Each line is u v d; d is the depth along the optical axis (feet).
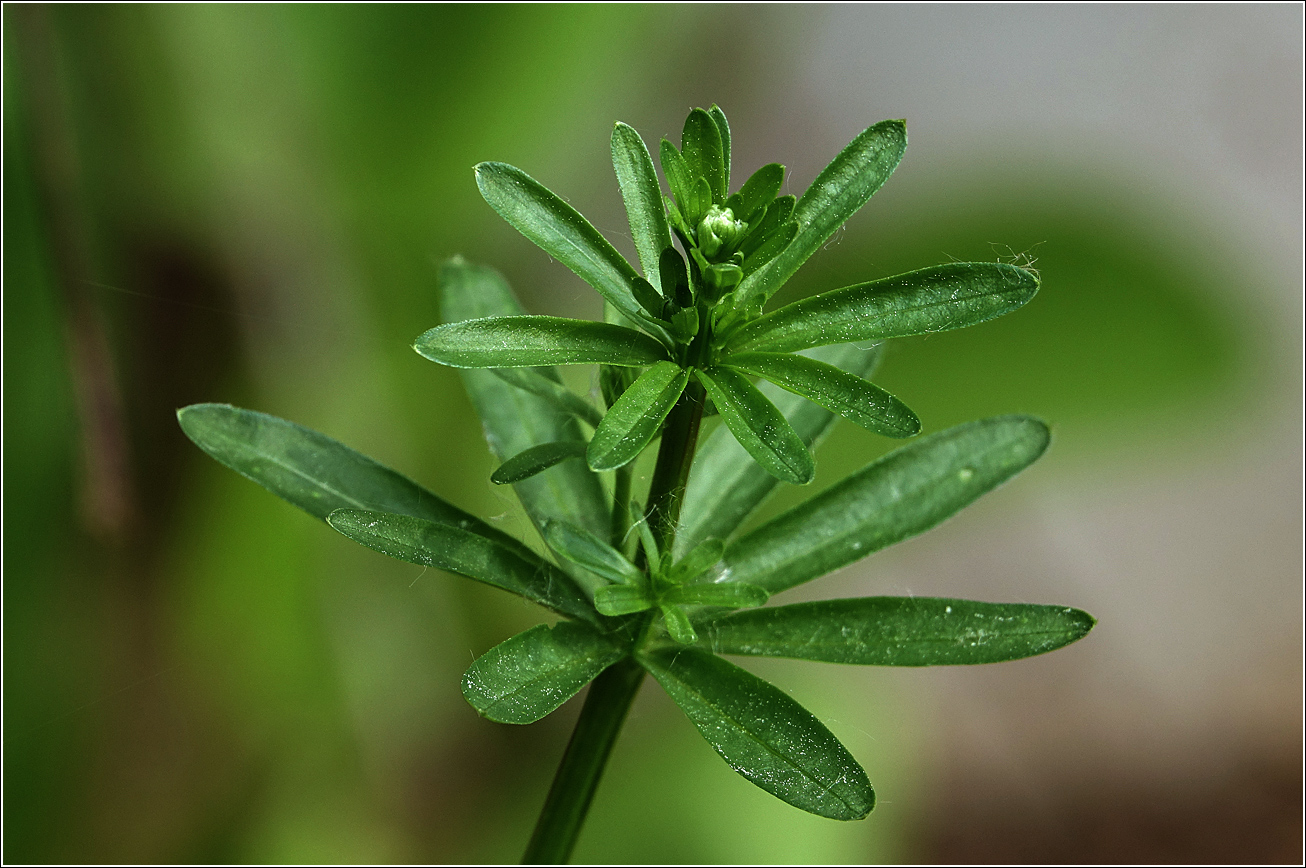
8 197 0.83
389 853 0.91
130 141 0.89
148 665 0.91
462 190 1.00
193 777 0.90
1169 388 0.91
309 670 0.93
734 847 0.89
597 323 0.62
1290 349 1.07
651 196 0.62
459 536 0.63
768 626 0.64
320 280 0.98
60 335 0.82
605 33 0.98
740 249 0.62
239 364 0.95
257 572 0.93
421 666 0.96
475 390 0.67
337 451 0.65
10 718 0.86
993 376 0.90
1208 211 1.10
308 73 0.93
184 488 0.93
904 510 0.65
